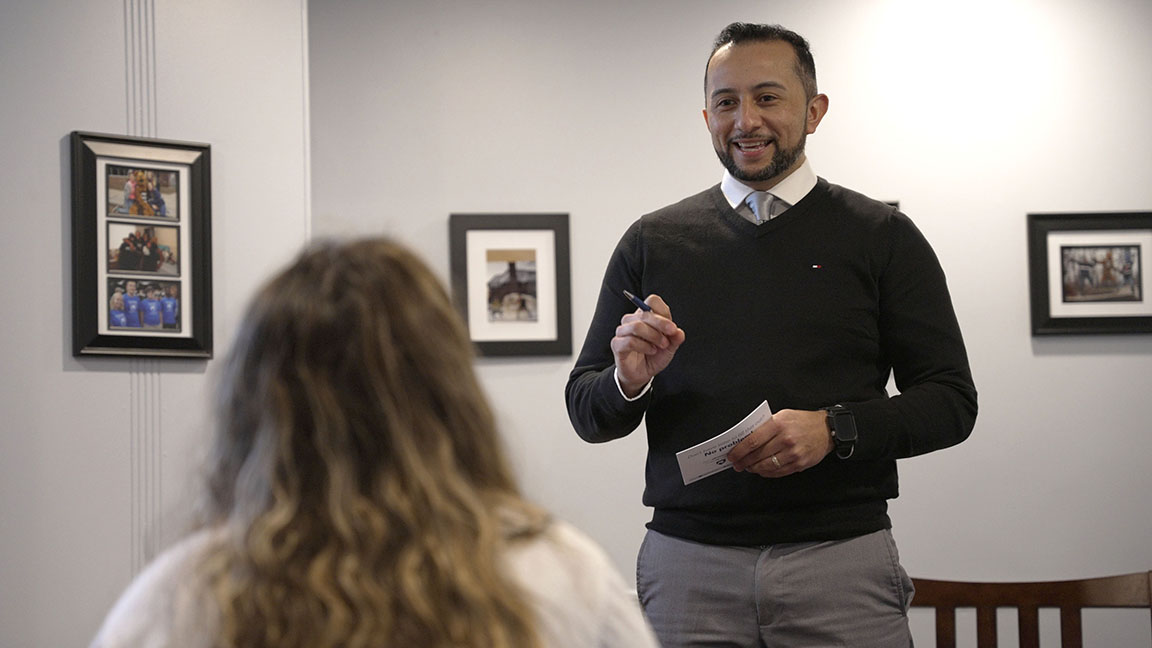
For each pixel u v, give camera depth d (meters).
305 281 1.03
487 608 0.93
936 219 4.30
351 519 0.95
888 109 4.32
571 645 0.99
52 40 3.08
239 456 1.01
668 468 2.36
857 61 4.32
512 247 4.19
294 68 3.40
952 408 2.30
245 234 3.30
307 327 1.00
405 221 4.18
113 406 3.11
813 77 2.49
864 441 2.19
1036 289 4.26
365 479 0.97
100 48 3.14
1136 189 4.32
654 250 2.47
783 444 2.13
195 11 3.26
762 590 2.24
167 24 3.22
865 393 2.34
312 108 4.17
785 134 2.38
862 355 2.35
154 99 3.19
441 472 0.99
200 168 3.22
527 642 0.94
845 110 4.31
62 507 3.04
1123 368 4.27
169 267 3.18
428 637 0.91
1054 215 4.27
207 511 1.03
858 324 2.34
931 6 4.34
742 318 2.34
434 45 4.23
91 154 3.09
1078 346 4.28
